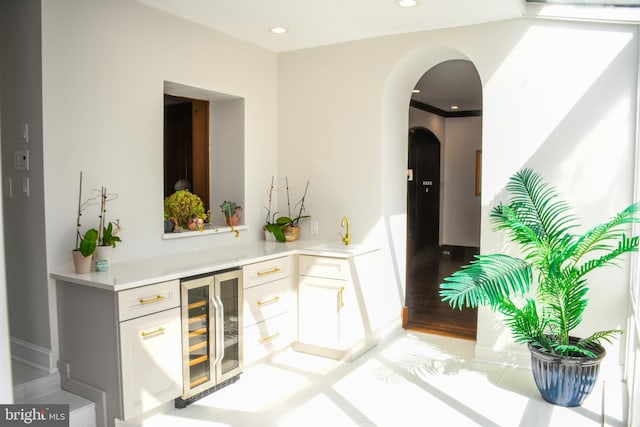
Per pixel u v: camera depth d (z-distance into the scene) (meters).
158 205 3.26
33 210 2.68
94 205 2.87
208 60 3.57
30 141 2.66
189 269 2.79
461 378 3.20
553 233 3.00
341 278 3.44
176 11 3.21
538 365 2.82
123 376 2.42
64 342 2.66
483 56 3.39
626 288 3.06
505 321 3.26
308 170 4.16
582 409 2.75
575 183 3.17
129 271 2.72
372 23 3.42
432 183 8.52
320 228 4.12
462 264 7.16
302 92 4.15
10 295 2.84
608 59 3.05
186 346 2.75
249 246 3.80
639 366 2.42
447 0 2.96
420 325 4.36
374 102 3.82
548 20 3.19
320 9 3.15
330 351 3.58
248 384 3.13
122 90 2.99
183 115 4.32
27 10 2.62
